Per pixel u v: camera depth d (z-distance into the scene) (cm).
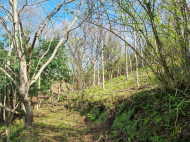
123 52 1616
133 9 348
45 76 938
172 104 353
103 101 791
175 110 327
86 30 765
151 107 423
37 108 1149
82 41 879
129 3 352
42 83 959
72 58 1002
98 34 791
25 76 538
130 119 485
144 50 387
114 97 747
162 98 398
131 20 366
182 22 328
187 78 332
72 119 813
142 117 433
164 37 357
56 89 1691
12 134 558
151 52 384
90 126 663
